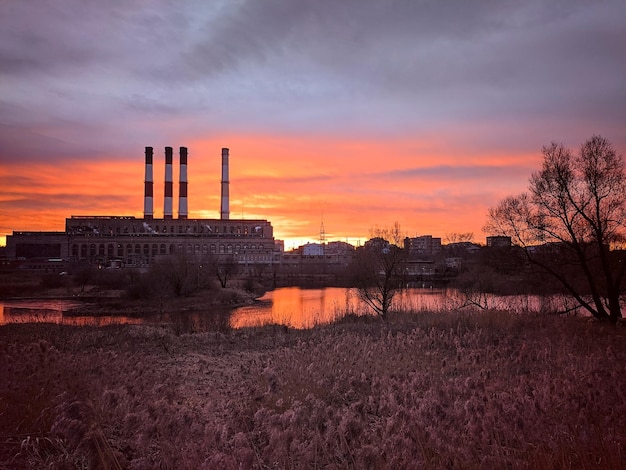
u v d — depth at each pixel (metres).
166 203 180.50
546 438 8.98
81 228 177.75
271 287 117.88
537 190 31.62
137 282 81.62
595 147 30.14
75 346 22.62
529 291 43.50
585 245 31.59
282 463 8.47
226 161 185.00
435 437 8.53
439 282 113.69
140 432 9.12
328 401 12.88
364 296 47.97
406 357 18.89
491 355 18.59
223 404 12.36
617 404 11.40
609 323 28.30
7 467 8.18
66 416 9.20
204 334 27.72
